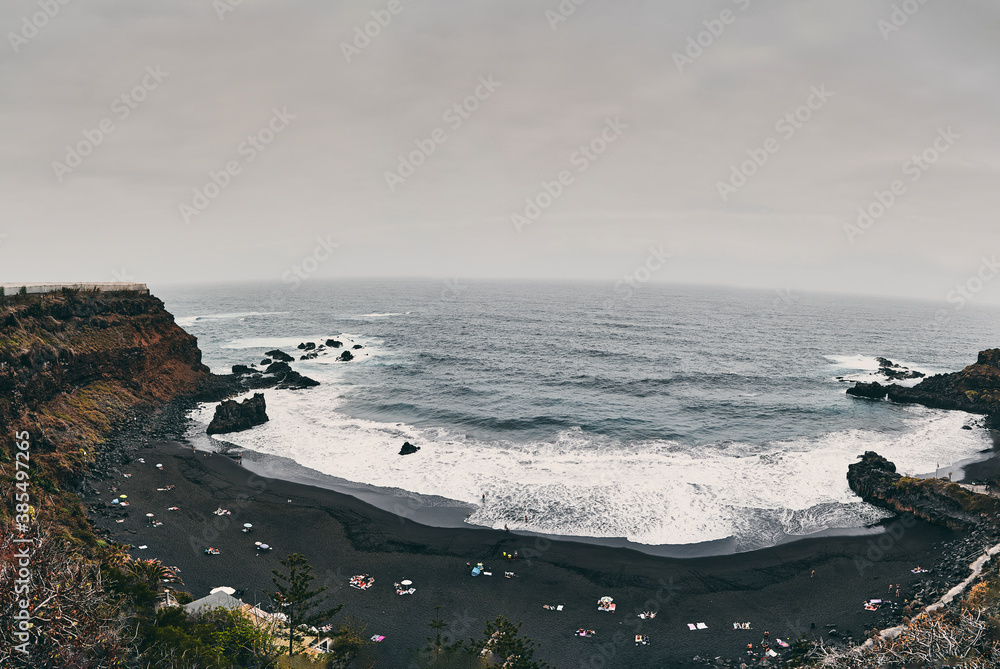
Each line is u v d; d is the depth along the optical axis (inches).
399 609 1648.6
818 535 2094.0
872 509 2284.7
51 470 2165.4
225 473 2566.4
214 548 1921.8
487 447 2908.5
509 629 1446.9
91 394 2997.0
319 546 1977.1
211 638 1350.9
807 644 1494.8
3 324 2559.1
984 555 1861.5
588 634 1563.7
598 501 2308.1
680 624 1609.3
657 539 2050.9
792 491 2428.6
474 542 2021.4
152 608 1437.0
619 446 2945.4
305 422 3319.4
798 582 1811.0
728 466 2687.0
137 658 1162.0
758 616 1644.9
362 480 2514.8
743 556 1957.4
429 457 2765.7
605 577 1827.0
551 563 1897.1
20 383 2428.6
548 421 3363.7
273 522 2126.0
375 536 2049.7
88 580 1135.0
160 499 2262.6
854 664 1375.5
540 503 2293.3
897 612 1627.7
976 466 2778.1
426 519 2177.7
